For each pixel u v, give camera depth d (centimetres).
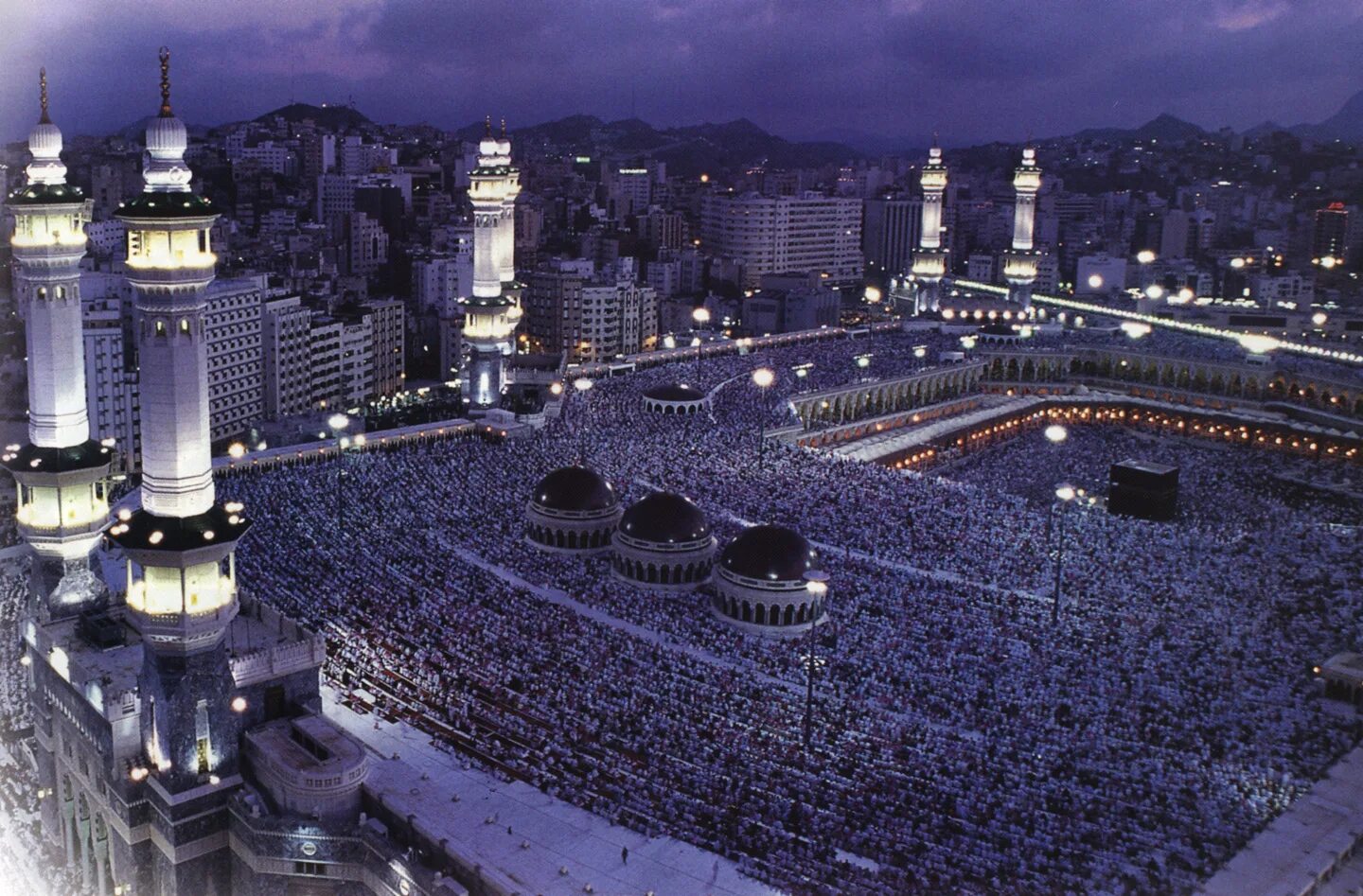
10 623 12069
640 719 8988
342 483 14812
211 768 8531
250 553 12138
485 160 19150
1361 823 7981
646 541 12612
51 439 10194
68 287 10056
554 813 8088
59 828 9944
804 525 14038
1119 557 13262
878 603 11575
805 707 9238
